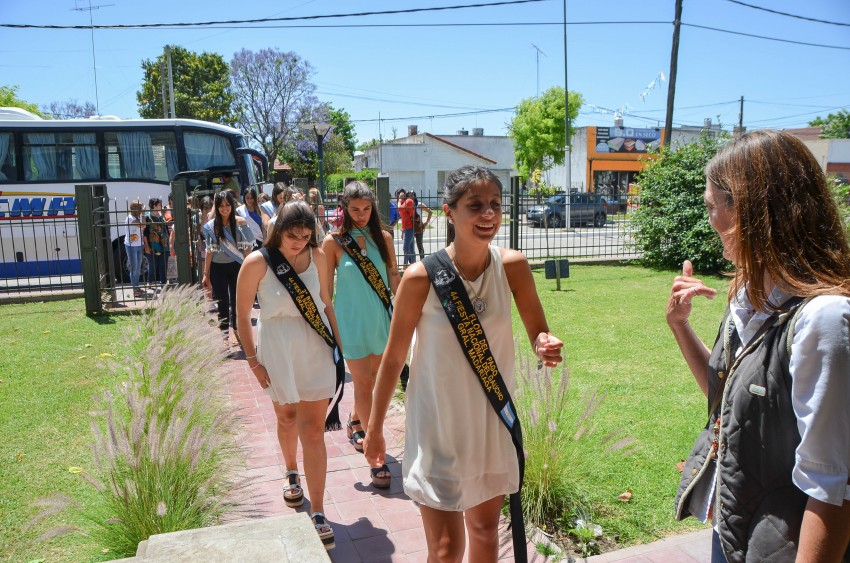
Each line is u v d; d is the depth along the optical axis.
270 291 3.51
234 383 6.29
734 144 1.72
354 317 4.27
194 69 44.53
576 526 3.52
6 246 14.00
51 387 6.01
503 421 2.36
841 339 1.41
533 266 14.34
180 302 6.06
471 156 47.09
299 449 4.76
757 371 1.58
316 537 2.15
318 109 44.41
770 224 1.57
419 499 2.36
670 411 5.26
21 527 3.58
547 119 39.56
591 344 7.50
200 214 9.81
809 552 1.39
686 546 3.31
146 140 14.40
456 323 2.27
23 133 13.91
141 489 3.28
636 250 15.05
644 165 15.04
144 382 4.43
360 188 4.23
